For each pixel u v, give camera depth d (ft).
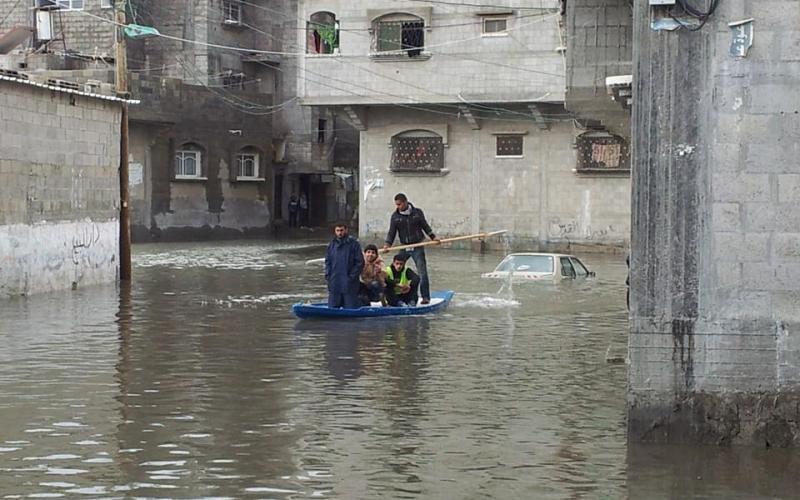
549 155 145.59
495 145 147.54
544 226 145.89
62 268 85.15
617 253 142.61
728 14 34.96
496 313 71.15
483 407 41.78
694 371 35.60
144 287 88.89
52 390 44.39
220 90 169.48
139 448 35.40
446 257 131.44
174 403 42.11
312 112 185.68
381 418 39.88
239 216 174.19
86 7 161.79
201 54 171.63
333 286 68.80
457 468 33.32
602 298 80.84
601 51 61.52
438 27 140.56
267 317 68.33
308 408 41.39
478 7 138.51
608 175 142.61
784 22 34.76
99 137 90.58
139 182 157.79
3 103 75.72
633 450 35.32
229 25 176.96
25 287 80.12
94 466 33.27
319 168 187.42
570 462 33.99
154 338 58.90
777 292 35.01
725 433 35.65
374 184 152.25
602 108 62.23
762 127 34.94
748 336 35.22
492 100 139.03
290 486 31.40
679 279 35.53
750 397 35.37
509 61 138.21
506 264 100.63
